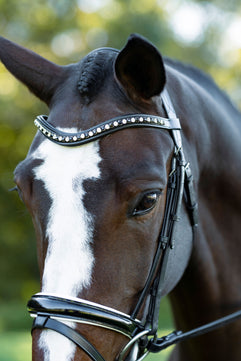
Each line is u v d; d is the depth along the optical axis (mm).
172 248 3076
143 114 2939
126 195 2699
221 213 3840
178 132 3164
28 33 24969
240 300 3885
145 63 2926
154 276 3027
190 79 3980
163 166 2887
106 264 2682
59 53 24531
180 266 3322
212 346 3865
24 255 26625
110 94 2963
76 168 2734
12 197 25672
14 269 26766
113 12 24969
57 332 2598
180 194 3133
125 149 2801
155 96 3035
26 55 3473
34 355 2578
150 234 2846
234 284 3881
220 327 3816
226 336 3844
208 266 3721
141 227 2781
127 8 24578
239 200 3873
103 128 2816
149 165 2787
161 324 17484
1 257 26422
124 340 2852
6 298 26719
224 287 3848
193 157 3492
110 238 2691
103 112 2895
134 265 2789
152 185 2750
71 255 2637
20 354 12984
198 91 3818
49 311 2605
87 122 2871
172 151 3098
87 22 24656
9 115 23375
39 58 3467
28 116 23359
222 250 3824
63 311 2590
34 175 2822
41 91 3346
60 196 2703
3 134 24375
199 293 3779
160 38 23578
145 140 2889
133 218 2746
